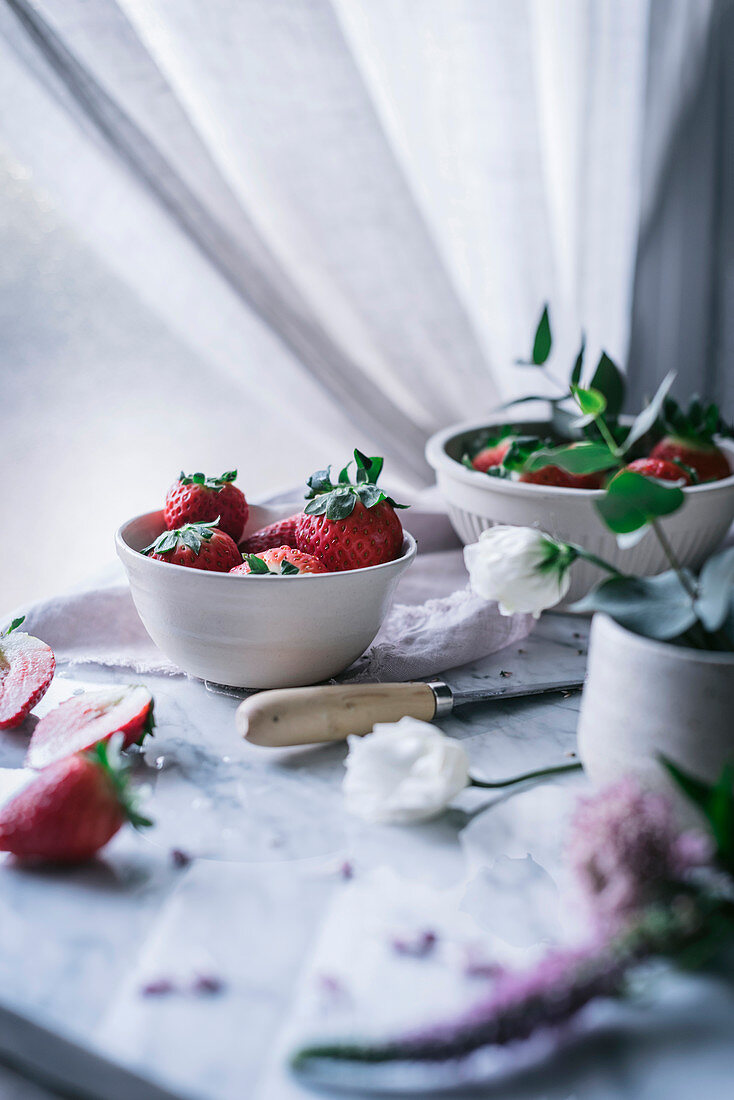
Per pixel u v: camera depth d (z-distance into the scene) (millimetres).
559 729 654
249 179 1135
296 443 1460
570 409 851
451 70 1242
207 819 576
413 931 511
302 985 488
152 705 616
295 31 1087
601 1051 465
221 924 515
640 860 461
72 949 503
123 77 1001
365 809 541
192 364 1336
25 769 606
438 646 706
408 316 1307
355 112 1161
